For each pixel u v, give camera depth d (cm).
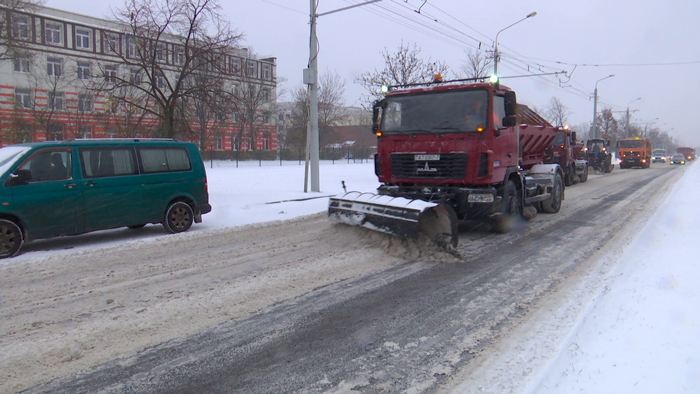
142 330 488
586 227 1093
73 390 372
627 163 4375
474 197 883
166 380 390
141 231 1045
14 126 3800
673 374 339
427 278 680
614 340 409
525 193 1109
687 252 695
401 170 942
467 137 882
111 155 920
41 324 501
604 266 738
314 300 584
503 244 910
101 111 4069
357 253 817
